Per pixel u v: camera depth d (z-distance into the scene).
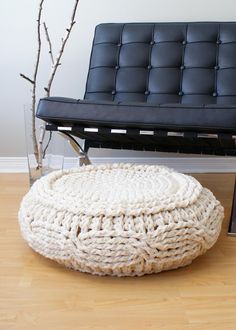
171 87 1.91
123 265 0.88
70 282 0.90
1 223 1.33
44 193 1.04
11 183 1.96
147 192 1.01
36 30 2.07
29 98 2.14
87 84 1.99
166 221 0.91
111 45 1.99
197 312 0.78
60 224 0.92
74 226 0.90
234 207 1.29
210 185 1.98
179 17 2.12
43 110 1.38
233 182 2.05
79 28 2.10
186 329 0.72
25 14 2.05
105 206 0.92
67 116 1.36
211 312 0.78
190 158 2.30
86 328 0.72
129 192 1.01
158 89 1.92
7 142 2.21
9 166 2.24
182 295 0.85
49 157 1.89
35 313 0.77
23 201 1.10
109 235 0.87
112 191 1.02
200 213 0.99
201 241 0.95
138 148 1.83
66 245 0.90
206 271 0.96
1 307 0.79
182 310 0.79
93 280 0.91
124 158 2.28
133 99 1.92
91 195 0.99
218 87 1.87
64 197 0.99
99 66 1.98
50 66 2.12
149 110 1.30
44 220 0.95
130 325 0.73
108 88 1.95
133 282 0.90
